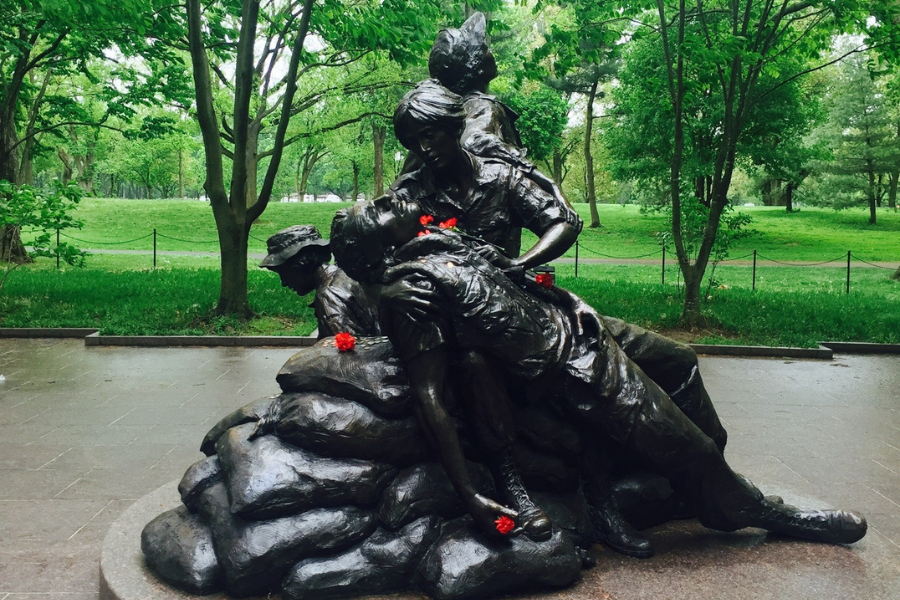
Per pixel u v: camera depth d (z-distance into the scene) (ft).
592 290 48.70
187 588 10.12
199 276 53.36
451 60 14.98
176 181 193.77
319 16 38.50
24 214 35.86
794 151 83.97
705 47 33.81
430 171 12.41
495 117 14.23
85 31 44.80
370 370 10.77
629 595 10.14
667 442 10.91
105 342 34.63
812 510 12.01
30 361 30.96
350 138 104.22
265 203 37.93
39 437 20.59
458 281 10.16
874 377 29.89
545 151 53.57
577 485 11.76
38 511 15.53
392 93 69.10
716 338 36.24
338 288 13.15
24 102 59.52
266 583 9.95
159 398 25.05
